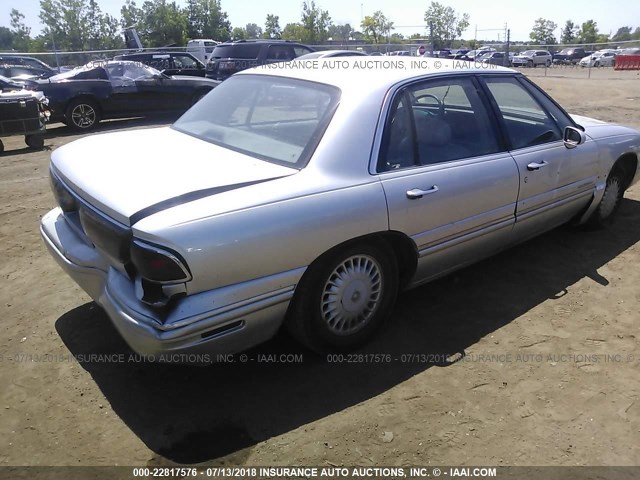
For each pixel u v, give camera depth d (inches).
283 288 100.3
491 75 145.1
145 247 86.7
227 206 93.0
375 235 112.1
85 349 124.0
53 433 98.9
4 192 255.8
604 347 124.2
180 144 125.5
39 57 860.6
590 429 99.7
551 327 132.2
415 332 129.9
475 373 115.0
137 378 114.0
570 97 637.3
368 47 1079.0
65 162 118.4
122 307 94.4
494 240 143.1
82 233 114.0
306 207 100.1
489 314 137.9
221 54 612.1
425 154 123.2
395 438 97.5
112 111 478.9
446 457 93.5
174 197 93.0
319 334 113.1
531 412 103.9
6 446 95.8
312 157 107.9
